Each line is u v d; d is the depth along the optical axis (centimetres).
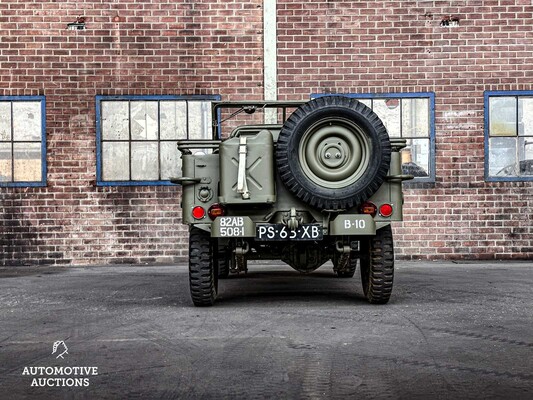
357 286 941
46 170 1236
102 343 581
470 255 1248
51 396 435
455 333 607
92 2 1241
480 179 1248
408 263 1207
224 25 1244
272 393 432
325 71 1245
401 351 541
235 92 1245
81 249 1236
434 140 1248
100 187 1238
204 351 546
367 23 1247
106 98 1239
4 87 1238
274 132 813
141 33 1242
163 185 1240
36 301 828
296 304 779
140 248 1239
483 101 1251
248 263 1245
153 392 438
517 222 1249
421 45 1250
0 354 545
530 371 482
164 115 1246
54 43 1239
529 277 1012
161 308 761
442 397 424
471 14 1251
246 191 722
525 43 1254
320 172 717
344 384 451
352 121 716
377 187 719
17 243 1235
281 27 1244
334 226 720
